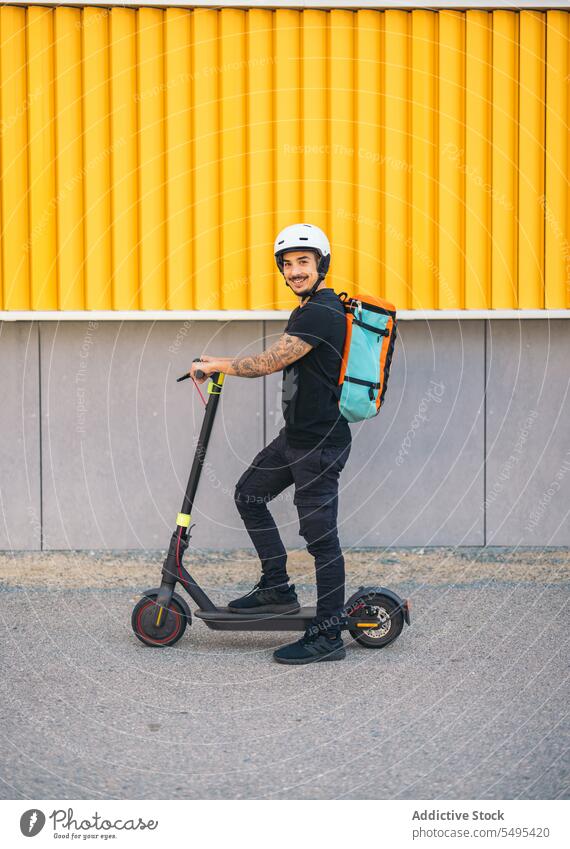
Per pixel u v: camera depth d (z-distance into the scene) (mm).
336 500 4148
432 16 5250
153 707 3643
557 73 5312
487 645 4328
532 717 3543
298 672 4016
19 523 5410
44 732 3414
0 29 5121
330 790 3006
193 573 5336
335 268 5316
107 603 4906
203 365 4117
